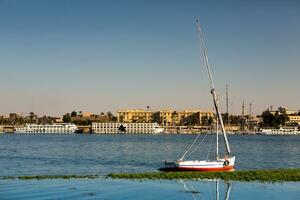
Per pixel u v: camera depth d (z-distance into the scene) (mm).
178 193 55156
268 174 70125
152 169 103250
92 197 52531
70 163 121000
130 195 53938
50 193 54375
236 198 52562
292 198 52531
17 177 68875
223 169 82875
